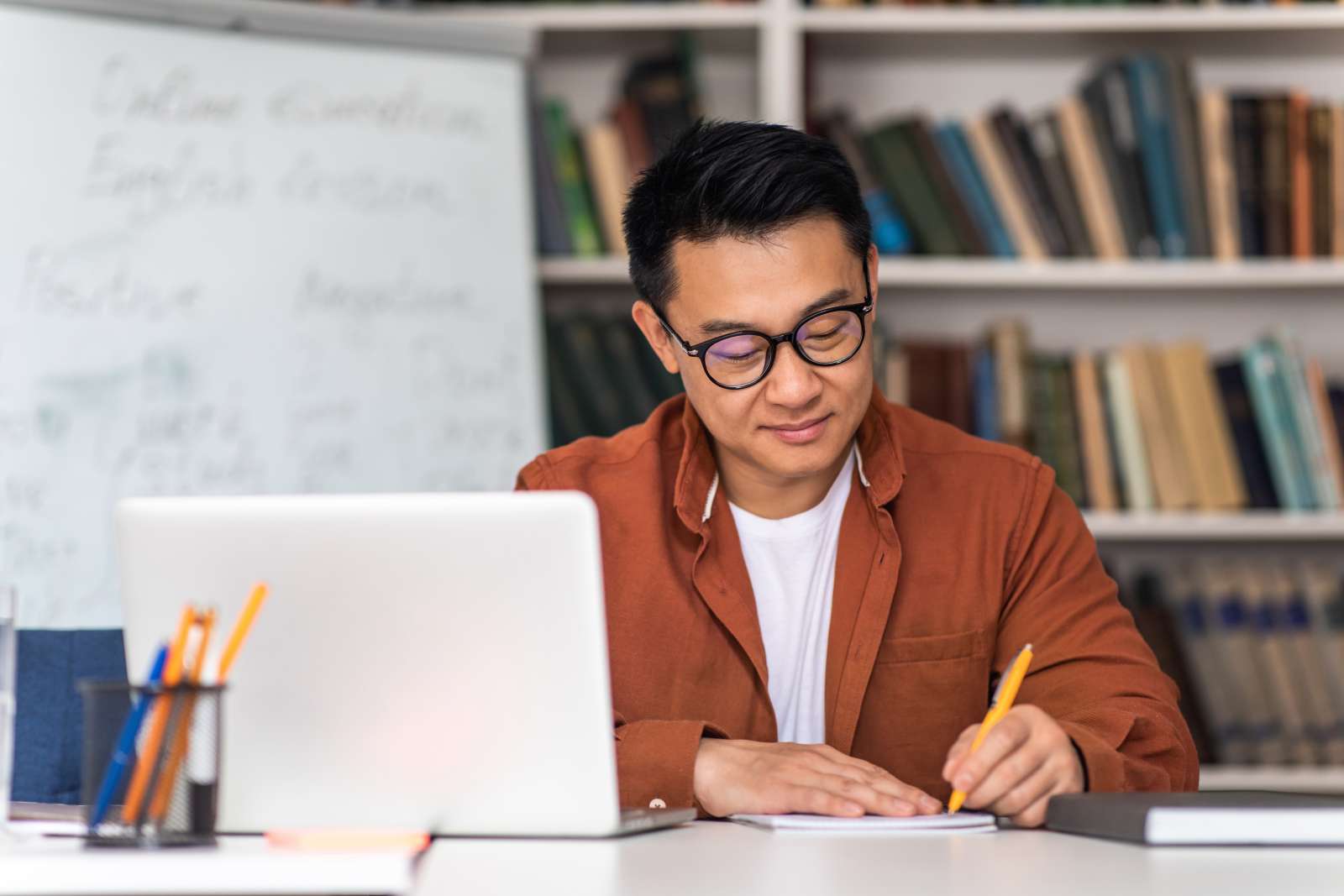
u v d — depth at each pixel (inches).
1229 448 102.2
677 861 33.5
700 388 53.1
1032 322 113.3
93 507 91.1
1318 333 112.4
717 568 56.7
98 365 92.4
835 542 58.8
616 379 102.8
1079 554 58.1
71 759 54.7
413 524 37.1
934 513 58.3
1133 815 36.6
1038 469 59.3
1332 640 100.8
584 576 36.7
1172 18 105.4
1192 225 103.3
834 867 32.5
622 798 45.2
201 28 97.7
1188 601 102.1
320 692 38.0
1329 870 31.9
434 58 102.7
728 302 50.8
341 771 38.2
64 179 93.1
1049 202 104.6
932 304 113.0
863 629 56.5
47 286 92.0
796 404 50.8
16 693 54.7
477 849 35.8
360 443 97.5
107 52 95.0
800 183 50.2
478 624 37.3
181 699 32.6
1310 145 103.4
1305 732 99.8
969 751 42.3
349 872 28.1
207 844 32.7
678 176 51.7
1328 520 100.3
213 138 97.1
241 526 37.9
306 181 98.8
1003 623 57.8
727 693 56.2
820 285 50.6
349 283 98.8
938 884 29.9
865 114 113.9
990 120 105.2
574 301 112.2
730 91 114.3
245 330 96.1
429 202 101.0
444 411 99.4
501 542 36.9
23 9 93.4
